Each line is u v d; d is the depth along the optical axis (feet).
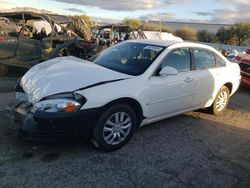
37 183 11.37
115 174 12.43
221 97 21.21
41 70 15.12
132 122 14.73
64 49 27.86
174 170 13.23
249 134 18.49
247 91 31.40
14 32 32.35
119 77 14.38
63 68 14.94
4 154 13.12
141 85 14.75
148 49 16.90
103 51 18.84
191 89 17.75
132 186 11.76
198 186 12.27
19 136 13.25
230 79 20.99
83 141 14.82
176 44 17.46
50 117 12.22
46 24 33.68
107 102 13.35
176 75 16.62
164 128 17.89
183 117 20.24
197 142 16.40
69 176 11.98
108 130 13.87
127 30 46.60
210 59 19.67
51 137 12.54
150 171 12.93
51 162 12.84
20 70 31.86
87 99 12.83
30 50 29.40
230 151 15.78
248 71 30.37
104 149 14.01
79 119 12.69
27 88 13.85
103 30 45.55
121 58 16.85
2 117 16.98
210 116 21.11
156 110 15.98
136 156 14.07
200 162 14.19
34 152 13.51
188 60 17.79
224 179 12.98
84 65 15.61
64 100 12.51
